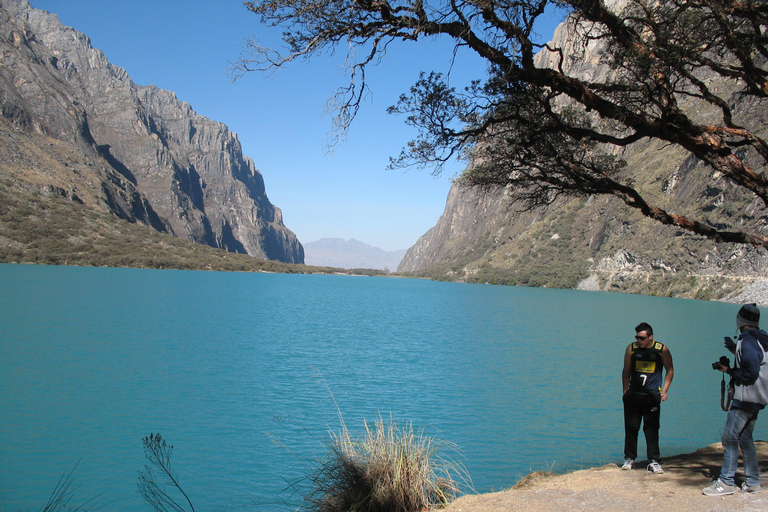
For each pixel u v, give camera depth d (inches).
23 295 2790.4
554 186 415.2
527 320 2496.3
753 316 242.2
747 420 237.5
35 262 6934.1
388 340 1583.4
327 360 1186.0
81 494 478.6
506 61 314.0
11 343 1353.3
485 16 298.0
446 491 298.7
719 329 2199.8
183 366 1085.8
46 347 1305.4
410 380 973.8
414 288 6953.7
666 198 5821.9
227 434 644.7
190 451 585.6
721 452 372.8
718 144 330.3
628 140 351.6
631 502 241.8
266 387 897.5
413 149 388.2
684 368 1196.5
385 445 303.0
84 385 908.0
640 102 349.7
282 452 578.6
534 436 642.8
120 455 578.9
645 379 315.0
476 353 1353.3
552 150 387.2
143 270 7647.6
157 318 2031.3
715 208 5032.0
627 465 319.6
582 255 7785.4
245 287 4958.2
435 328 2012.8
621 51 344.8
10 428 669.3
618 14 361.4
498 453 575.5
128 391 866.8
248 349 1332.4
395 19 307.4
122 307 2422.5
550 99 366.6
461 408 770.8
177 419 707.4
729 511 215.9
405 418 714.8
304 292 4707.2
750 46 374.6
